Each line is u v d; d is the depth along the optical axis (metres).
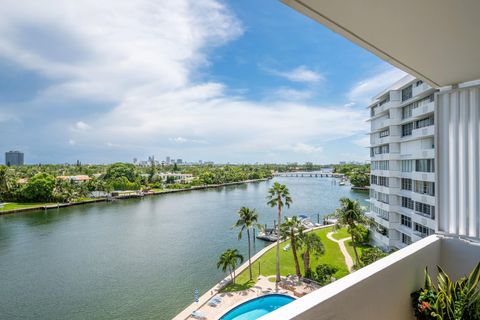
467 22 1.89
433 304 2.41
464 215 3.08
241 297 19.33
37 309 20.03
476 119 3.03
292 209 53.44
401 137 19.98
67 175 95.62
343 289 1.81
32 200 61.38
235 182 109.62
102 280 24.05
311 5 1.79
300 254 26.81
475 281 2.49
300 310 1.52
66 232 38.72
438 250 3.14
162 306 19.78
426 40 2.16
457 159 3.16
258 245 32.78
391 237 20.19
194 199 69.56
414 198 17.61
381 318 2.16
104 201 67.81
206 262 27.64
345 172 126.44
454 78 2.96
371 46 2.31
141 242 34.06
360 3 1.72
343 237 30.58
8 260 28.72
